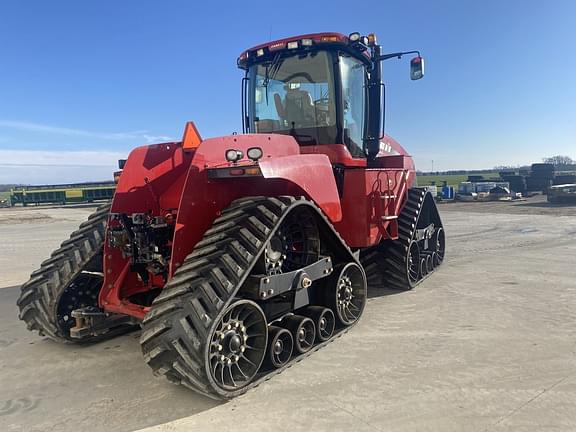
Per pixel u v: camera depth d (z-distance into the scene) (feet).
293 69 16.66
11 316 17.49
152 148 12.73
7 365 12.67
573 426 8.86
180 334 9.45
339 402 10.02
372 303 17.76
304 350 12.54
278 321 12.42
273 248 11.75
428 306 17.16
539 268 23.75
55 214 88.48
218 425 9.25
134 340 14.52
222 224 11.07
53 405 10.34
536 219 49.70
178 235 10.90
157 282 13.32
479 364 11.80
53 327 13.38
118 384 11.33
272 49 16.52
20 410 10.14
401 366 11.81
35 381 11.61
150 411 9.93
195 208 11.19
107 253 13.10
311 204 12.49
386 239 19.38
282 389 10.69
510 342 13.29
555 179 96.48
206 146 11.43
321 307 13.67
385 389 10.57
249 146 12.36
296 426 9.11
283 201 11.77
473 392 10.30
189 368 9.50
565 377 10.97
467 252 29.19
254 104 17.69
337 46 16.03
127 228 12.05
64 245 14.23
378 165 20.47
